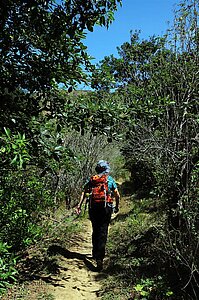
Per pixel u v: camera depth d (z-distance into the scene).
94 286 5.68
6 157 4.11
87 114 5.09
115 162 16.86
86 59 4.77
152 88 6.71
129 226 8.35
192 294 4.52
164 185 5.94
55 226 8.78
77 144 11.62
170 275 5.07
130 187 15.34
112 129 5.35
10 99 4.51
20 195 6.39
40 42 4.54
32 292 5.17
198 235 4.21
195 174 4.72
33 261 6.40
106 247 7.54
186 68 5.76
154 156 6.43
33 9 3.64
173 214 5.32
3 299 4.80
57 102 5.09
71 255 7.12
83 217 11.12
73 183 11.49
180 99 5.96
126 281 5.47
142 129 6.41
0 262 3.74
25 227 6.29
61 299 5.09
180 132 5.46
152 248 5.95
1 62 4.35
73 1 3.88
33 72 4.61
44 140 4.26
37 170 7.35
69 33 4.00
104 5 3.90
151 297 4.65
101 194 6.57
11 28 4.12
